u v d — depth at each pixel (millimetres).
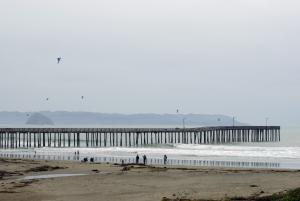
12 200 51812
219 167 95625
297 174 73000
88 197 53375
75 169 87750
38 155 136875
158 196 52125
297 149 159000
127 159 124625
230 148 162875
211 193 52531
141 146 179375
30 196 54344
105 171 83562
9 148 169875
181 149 160500
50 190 58750
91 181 67125
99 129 173000
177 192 54781
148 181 66625
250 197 47938
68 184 64062
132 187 60875
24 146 178125
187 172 78562
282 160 122750
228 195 50281
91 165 96375
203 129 192750
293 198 43062
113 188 60125
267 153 144875
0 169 87312
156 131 179875
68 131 167000
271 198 45969
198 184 62219
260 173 76188
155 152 149375
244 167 99062
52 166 92938
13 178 74188
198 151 152000
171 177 71125
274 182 61844
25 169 87562
